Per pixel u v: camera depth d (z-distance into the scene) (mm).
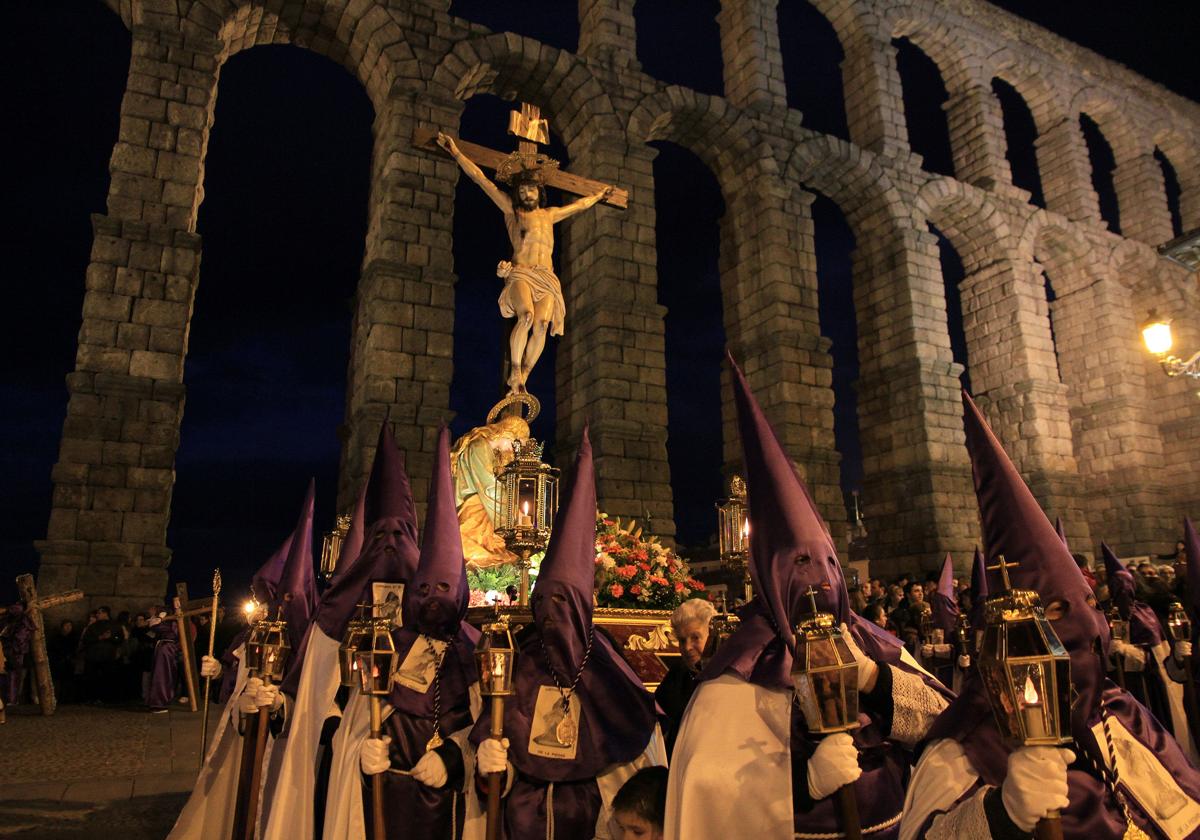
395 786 4418
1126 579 8875
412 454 17969
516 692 4164
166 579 16031
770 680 3340
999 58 31281
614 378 20859
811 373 23781
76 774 8703
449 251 19562
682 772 3334
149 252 17109
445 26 21344
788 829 3195
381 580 4926
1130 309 31641
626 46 24031
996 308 29094
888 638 3973
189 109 18234
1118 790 2963
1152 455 30391
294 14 20750
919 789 3012
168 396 16703
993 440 3205
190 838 5852
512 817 4074
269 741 5840
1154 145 36188
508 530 7082
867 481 26547
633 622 7418
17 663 13688
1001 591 2686
